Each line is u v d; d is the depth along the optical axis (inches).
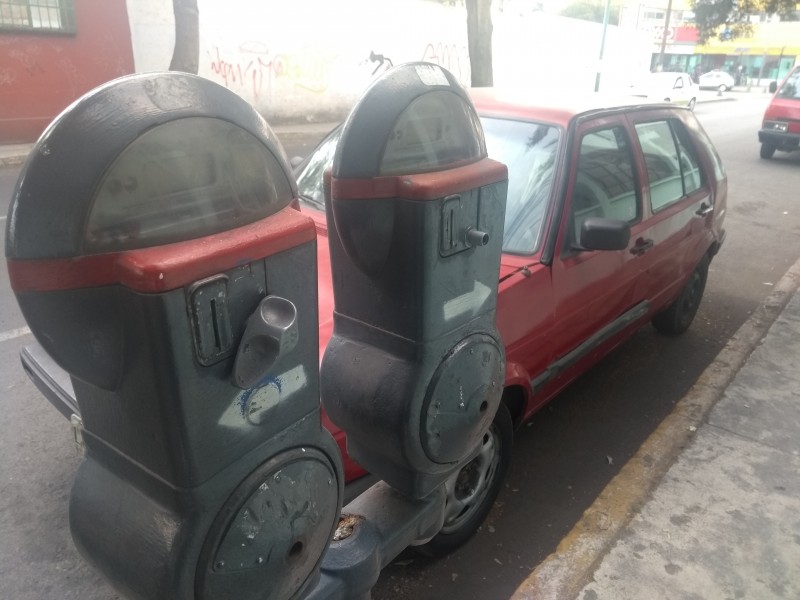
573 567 90.7
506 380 93.2
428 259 58.7
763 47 1749.5
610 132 123.4
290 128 493.4
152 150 37.4
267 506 46.8
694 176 157.5
